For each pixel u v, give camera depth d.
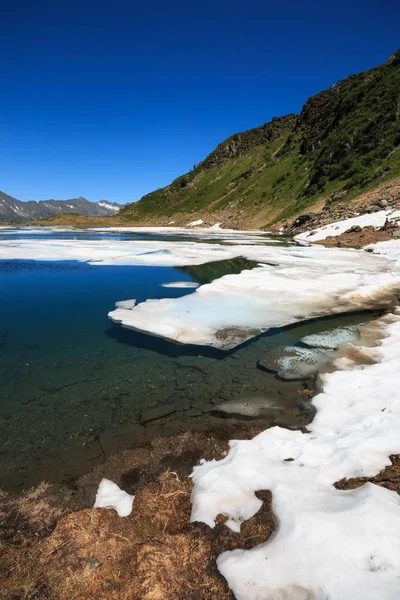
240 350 9.46
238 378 7.93
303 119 111.38
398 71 67.88
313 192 65.38
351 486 4.29
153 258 26.58
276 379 7.84
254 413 6.56
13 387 7.60
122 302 14.43
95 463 5.29
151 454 5.44
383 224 33.06
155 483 4.75
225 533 3.78
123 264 24.52
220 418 6.43
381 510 3.62
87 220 115.81
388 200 37.41
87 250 31.81
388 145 53.59
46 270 22.34
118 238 49.88
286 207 72.81
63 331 11.07
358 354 8.80
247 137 140.12
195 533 3.82
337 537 3.37
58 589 3.24
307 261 23.30
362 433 5.35
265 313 12.37
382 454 4.79
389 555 3.15
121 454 5.45
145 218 119.31
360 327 10.96
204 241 43.34
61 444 5.75
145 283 18.41
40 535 3.94
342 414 6.11
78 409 6.77
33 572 3.43
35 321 12.11
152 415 6.56
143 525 4.03
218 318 11.84
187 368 8.46
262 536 3.69
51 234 59.91
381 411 5.96
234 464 4.88
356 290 15.09
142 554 3.56
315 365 8.43
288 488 4.24
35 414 6.61
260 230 68.50
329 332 10.62
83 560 3.54
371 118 63.44
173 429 6.13
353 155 60.69
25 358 9.07
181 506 4.31
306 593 3.02
